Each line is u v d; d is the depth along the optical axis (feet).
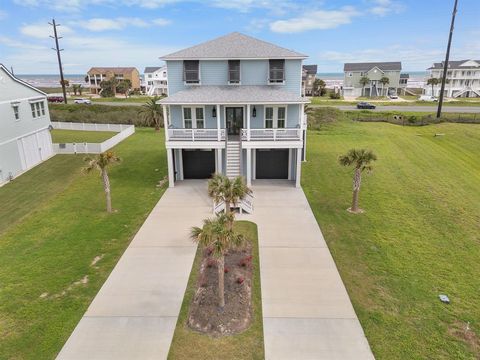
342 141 111.96
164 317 34.35
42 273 41.39
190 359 29.27
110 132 135.13
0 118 74.13
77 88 302.25
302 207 61.52
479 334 31.78
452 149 102.12
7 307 35.47
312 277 40.91
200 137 71.00
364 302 36.29
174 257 45.29
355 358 29.37
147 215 58.23
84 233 51.60
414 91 344.08
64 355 29.81
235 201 48.62
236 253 45.83
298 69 75.77
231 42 79.77
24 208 61.46
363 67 300.20
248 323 33.47
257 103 67.56
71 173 81.25
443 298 36.45
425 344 30.68
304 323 33.42
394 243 48.42
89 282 39.83
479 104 205.87
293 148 73.00
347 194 67.46
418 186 71.36
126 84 288.51
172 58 74.49
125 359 29.37
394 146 104.99
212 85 77.30
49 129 96.37
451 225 53.78
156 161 90.84
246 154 71.97
